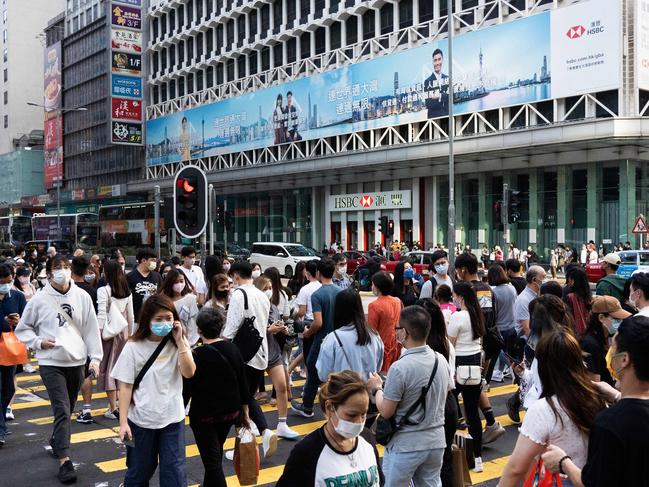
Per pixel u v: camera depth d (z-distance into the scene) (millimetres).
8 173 100188
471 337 6492
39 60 106375
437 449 4496
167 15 67438
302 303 9219
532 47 34938
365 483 3232
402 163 40500
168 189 62656
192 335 8109
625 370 2717
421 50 40688
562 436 3184
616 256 8516
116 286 8109
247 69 56938
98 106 78375
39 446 7504
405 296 10273
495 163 38656
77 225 52812
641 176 34094
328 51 48969
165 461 4949
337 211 49844
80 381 6672
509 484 3285
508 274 10789
